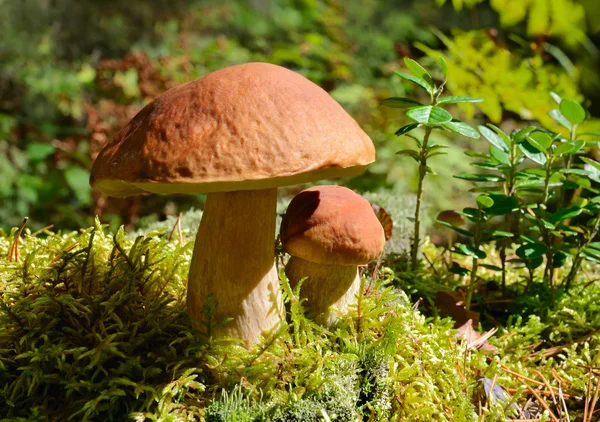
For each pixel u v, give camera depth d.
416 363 0.32
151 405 0.29
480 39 0.66
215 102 0.27
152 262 0.36
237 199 0.29
